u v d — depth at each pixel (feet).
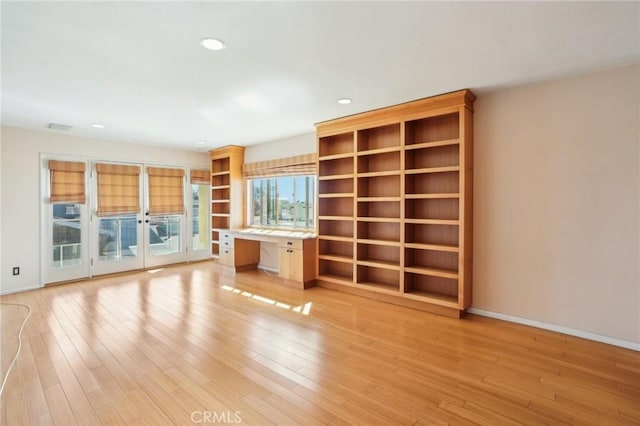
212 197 22.62
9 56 8.04
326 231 16.19
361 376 7.71
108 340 9.68
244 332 10.32
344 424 6.06
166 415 6.31
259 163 19.65
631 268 9.07
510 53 8.18
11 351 8.95
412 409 6.48
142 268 19.92
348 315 11.89
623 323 9.20
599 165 9.46
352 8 6.17
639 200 8.93
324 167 15.84
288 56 8.21
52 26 6.71
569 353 8.81
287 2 5.96
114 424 6.07
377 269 14.66
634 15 6.48
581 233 9.77
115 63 8.49
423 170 11.99
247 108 12.57
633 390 7.11
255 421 6.14
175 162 21.47
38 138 15.85
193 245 22.57
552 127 10.16
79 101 11.48
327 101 11.86
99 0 5.82
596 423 6.08
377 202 14.51
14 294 14.65
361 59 8.43
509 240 11.02
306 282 15.56
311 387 7.25
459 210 11.32
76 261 17.22
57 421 6.14
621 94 9.11
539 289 10.50
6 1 5.80
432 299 11.94
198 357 8.64
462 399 6.81
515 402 6.70
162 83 9.89
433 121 12.69
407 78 9.75
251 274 18.78
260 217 20.56
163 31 6.96
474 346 9.26
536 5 6.13
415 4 6.07
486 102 11.35
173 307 12.79
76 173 17.10
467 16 6.49
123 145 18.99
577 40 7.54
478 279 11.70
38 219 15.83
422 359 8.53
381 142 14.33
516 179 10.83
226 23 6.67
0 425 6.02
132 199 19.33
